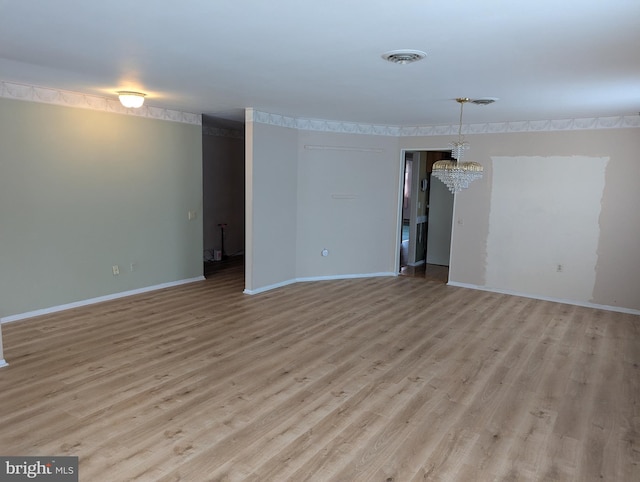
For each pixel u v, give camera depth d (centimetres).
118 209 581
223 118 714
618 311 589
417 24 249
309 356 422
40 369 378
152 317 521
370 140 729
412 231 865
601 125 582
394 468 263
